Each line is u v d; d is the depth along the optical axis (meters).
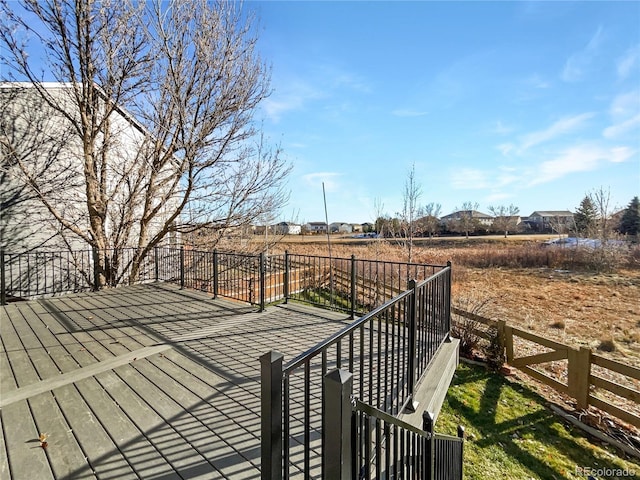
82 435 2.12
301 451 2.00
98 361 3.29
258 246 10.64
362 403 1.20
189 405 2.50
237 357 3.44
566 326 9.30
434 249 23.16
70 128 8.04
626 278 15.49
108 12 7.00
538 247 21.28
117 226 8.24
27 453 1.94
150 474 1.78
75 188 8.19
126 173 7.78
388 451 1.40
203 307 5.48
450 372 3.65
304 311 5.29
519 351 7.50
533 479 3.85
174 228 8.14
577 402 5.20
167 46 7.12
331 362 3.38
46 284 7.82
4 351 3.56
